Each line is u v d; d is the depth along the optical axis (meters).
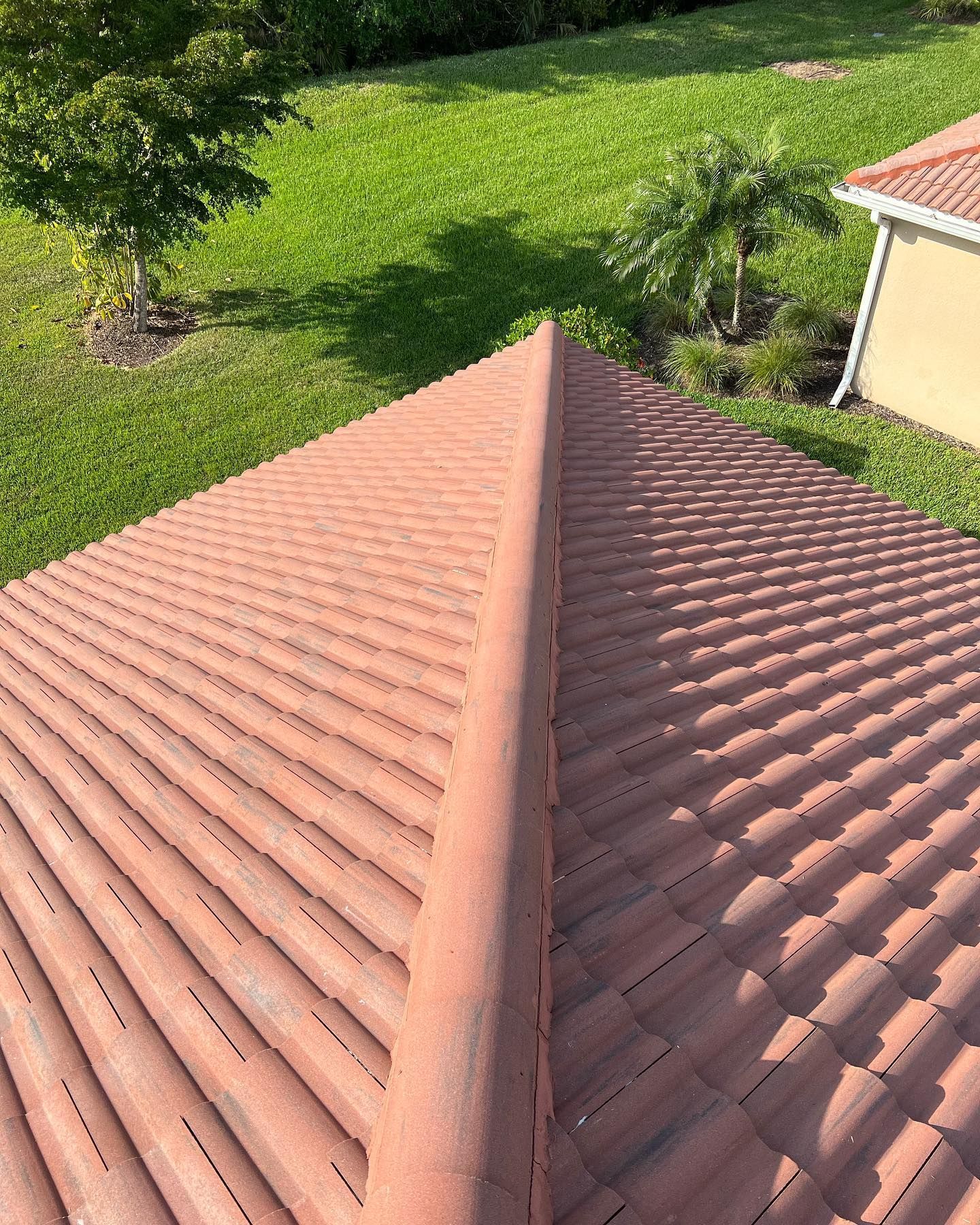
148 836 3.42
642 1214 1.85
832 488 7.87
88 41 14.13
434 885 2.31
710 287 16.31
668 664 4.07
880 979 2.61
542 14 34.19
